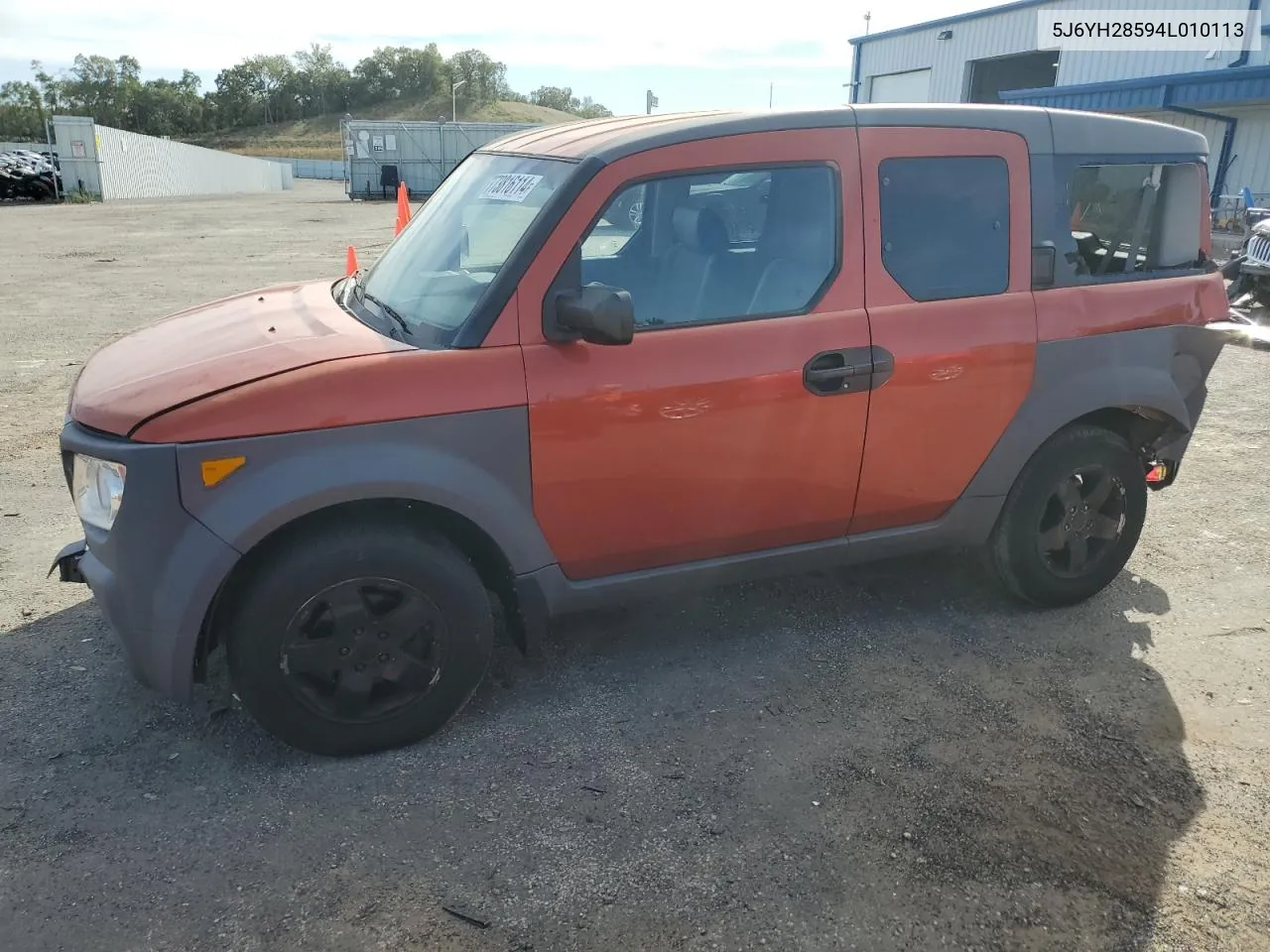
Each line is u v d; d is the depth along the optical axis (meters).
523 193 3.22
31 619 3.82
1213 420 6.91
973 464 3.67
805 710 3.32
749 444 3.25
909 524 3.72
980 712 3.32
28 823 2.68
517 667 3.56
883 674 3.55
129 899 2.43
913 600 4.14
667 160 3.12
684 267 3.18
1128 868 2.60
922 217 3.46
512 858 2.60
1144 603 4.14
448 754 3.05
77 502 2.94
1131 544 4.08
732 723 3.24
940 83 27.31
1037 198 3.63
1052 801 2.87
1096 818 2.80
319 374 2.78
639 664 3.60
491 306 2.95
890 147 3.40
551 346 2.98
